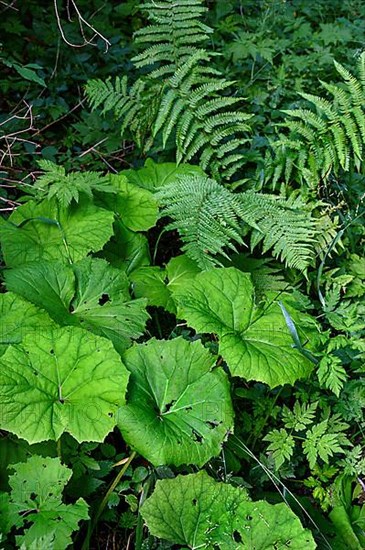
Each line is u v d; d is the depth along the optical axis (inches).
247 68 102.6
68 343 60.6
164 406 62.4
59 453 60.4
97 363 60.4
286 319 65.2
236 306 67.4
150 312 78.4
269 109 95.9
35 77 79.1
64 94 101.0
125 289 70.5
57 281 68.2
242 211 76.0
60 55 104.0
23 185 80.8
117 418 58.7
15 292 65.4
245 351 63.7
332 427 70.4
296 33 110.6
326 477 68.9
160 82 84.7
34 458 56.7
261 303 69.6
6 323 62.5
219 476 65.7
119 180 80.3
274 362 63.8
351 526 66.1
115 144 92.2
